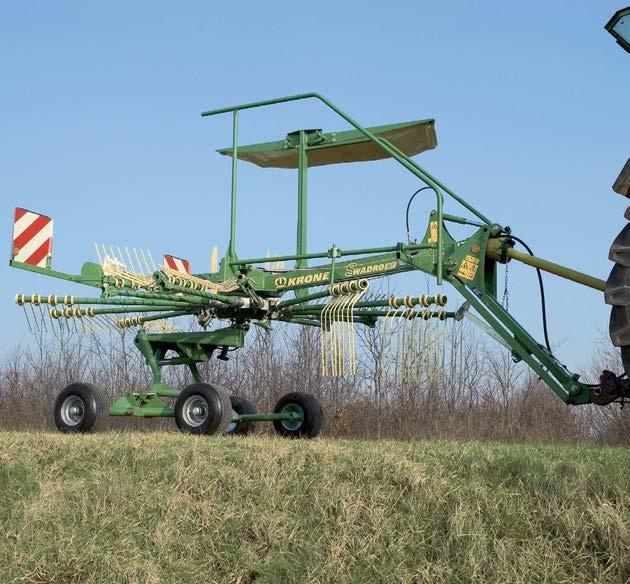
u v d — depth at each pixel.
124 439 9.06
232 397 12.28
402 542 6.69
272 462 7.96
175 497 7.72
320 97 11.45
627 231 8.49
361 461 7.66
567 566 6.23
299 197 11.94
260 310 11.55
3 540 7.40
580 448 8.48
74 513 7.67
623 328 8.54
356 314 10.81
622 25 8.52
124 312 11.58
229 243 11.70
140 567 6.99
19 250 10.94
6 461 8.64
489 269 10.84
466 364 16.72
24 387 18.53
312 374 17.06
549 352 10.25
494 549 6.41
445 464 7.47
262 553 7.06
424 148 12.22
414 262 10.52
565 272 10.16
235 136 12.04
